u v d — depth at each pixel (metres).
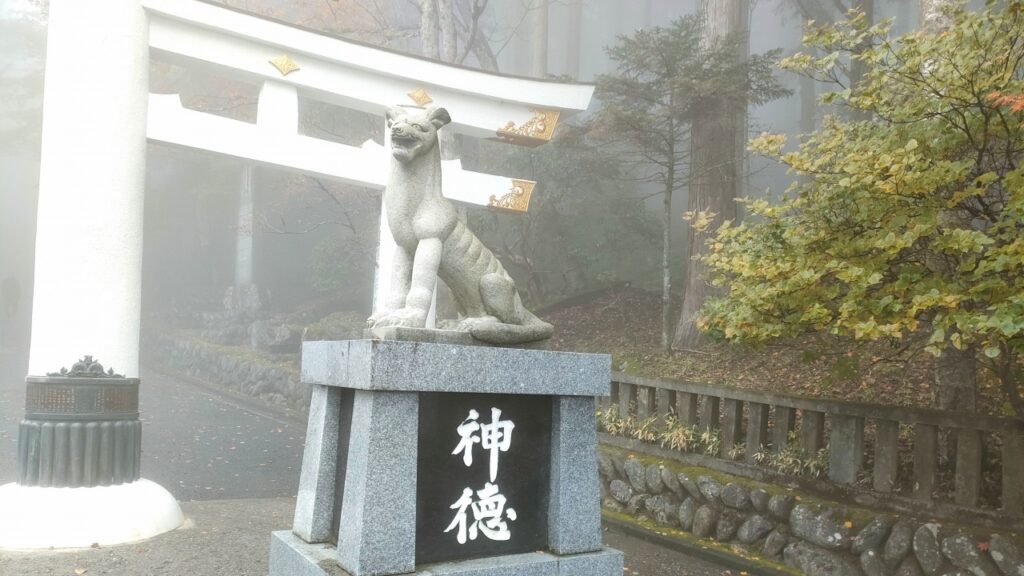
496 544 4.34
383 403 3.94
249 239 19.89
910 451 6.87
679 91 10.53
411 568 3.93
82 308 6.18
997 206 5.81
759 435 7.14
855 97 5.23
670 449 7.82
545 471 4.56
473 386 4.18
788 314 5.58
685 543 6.87
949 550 5.41
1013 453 5.43
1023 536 5.24
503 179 8.19
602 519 7.69
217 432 11.40
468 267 4.66
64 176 6.22
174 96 6.85
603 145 13.77
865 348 9.20
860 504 6.20
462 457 4.26
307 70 7.49
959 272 4.98
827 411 6.56
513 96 8.31
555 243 16.02
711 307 6.00
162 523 6.31
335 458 4.50
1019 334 4.50
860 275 4.81
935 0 7.35
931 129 5.22
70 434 6.05
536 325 4.76
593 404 4.70
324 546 4.33
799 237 5.46
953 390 6.44
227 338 17.91
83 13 6.29
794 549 6.27
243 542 6.17
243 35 7.12
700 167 11.44
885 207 5.11
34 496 5.94
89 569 5.33
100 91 6.28
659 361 10.79
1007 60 4.67
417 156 4.55
